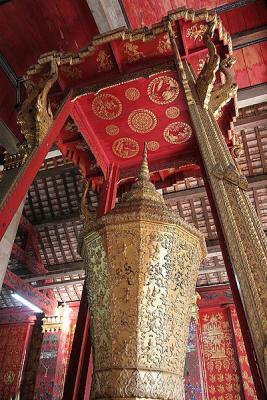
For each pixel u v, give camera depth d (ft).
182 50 18.65
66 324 53.62
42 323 56.80
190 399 43.39
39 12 29.30
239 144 21.54
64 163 42.37
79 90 19.52
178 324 6.92
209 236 45.88
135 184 9.29
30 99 17.84
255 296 7.25
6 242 26.96
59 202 49.67
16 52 31.55
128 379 5.95
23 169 14.78
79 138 21.93
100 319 7.02
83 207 16.53
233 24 28.66
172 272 7.24
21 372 52.08
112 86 18.88
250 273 7.74
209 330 49.08
